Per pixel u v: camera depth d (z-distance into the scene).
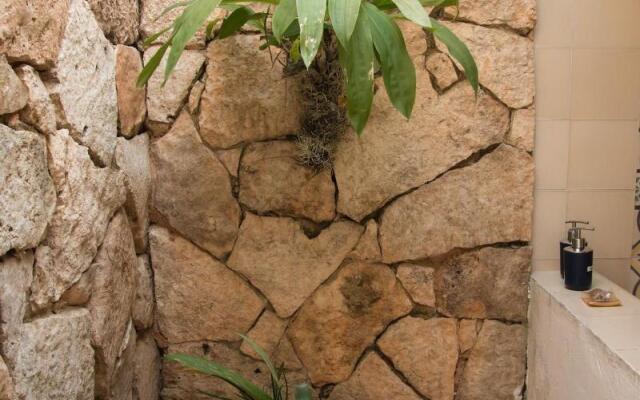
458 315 2.18
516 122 2.08
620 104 2.09
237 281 2.18
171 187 2.13
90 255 1.67
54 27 1.48
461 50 1.72
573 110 2.10
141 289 2.09
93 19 1.69
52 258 1.49
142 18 2.04
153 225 2.15
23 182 1.36
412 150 2.09
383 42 1.60
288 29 1.80
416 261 2.16
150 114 2.09
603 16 2.05
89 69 1.66
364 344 2.21
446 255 2.15
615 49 2.06
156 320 2.20
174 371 2.25
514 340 2.19
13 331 1.33
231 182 2.13
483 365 2.20
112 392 1.81
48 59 1.46
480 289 2.16
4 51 1.31
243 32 2.06
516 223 2.12
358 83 1.55
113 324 1.80
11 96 1.33
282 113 2.08
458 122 2.08
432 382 2.21
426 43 2.05
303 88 2.04
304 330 2.20
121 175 1.85
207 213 2.14
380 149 2.09
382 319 2.19
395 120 2.08
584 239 2.01
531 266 2.16
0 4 1.29
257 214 2.14
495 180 2.10
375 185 2.11
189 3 1.75
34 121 1.42
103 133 1.75
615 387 1.61
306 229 2.16
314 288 2.18
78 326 1.59
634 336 1.68
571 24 2.06
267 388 2.24
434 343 2.19
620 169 2.12
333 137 2.07
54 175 1.49
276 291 2.18
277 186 2.12
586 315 1.81
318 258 2.16
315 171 2.11
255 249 2.16
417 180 2.11
